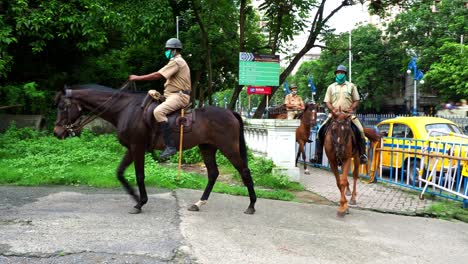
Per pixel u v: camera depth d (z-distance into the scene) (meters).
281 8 15.87
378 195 9.18
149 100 6.35
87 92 6.37
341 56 41.91
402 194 9.34
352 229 6.22
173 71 6.28
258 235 5.60
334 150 7.04
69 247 4.70
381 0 15.70
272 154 10.02
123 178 6.49
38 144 11.03
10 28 11.70
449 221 7.18
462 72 27.58
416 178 9.73
